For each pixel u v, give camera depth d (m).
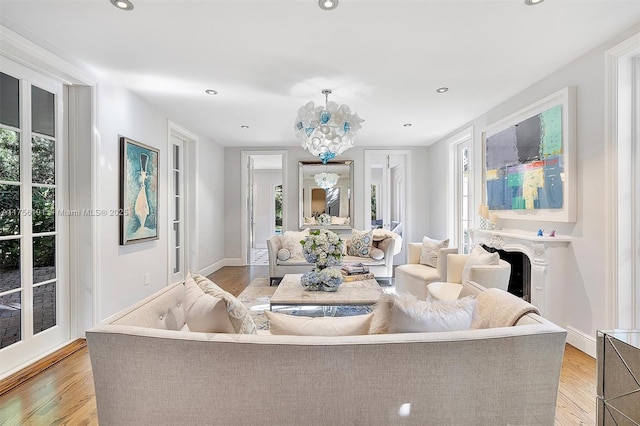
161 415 1.32
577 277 2.79
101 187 3.08
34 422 1.86
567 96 2.81
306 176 6.75
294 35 2.41
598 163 2.58
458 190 5.49
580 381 2.29
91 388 2.21
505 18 2.20
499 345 1.31
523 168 3.44
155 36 2.41
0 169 2.35
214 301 1.51
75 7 2.05
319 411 1.29
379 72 3.07
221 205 6.63
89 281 2.98
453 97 3.75
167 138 4.45
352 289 3.31
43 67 2.55
